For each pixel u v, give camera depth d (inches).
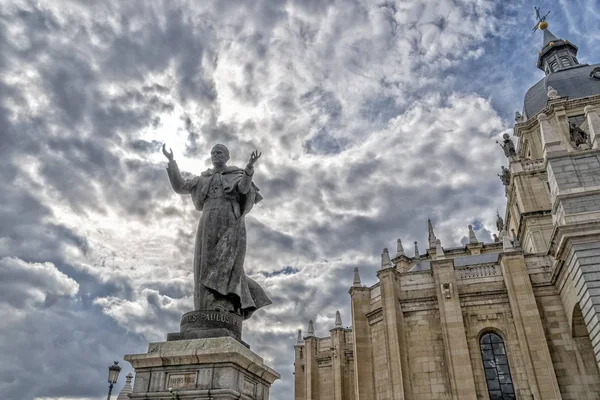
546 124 1234.0
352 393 2046.0
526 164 1959.9
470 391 1317.7
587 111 1222.9
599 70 2161.7
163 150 434.0
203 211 414.9
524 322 1349.7
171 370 332.8
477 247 2305.6
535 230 1776.6
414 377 1438.2
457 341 1395.2
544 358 1282.0
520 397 1305.4
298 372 2417.6
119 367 1135.0
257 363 354.0
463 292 1496.1
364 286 1759.4
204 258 388.2
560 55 2647.6
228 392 309.9
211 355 324.8
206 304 375.6
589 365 1270.9
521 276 1416.1
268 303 434.6
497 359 1397.6
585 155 1141.7
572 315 1272.1
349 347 2146.9
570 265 1072.8
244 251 406.6
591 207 1060.5
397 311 1517.0
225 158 437.7
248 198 420.2
